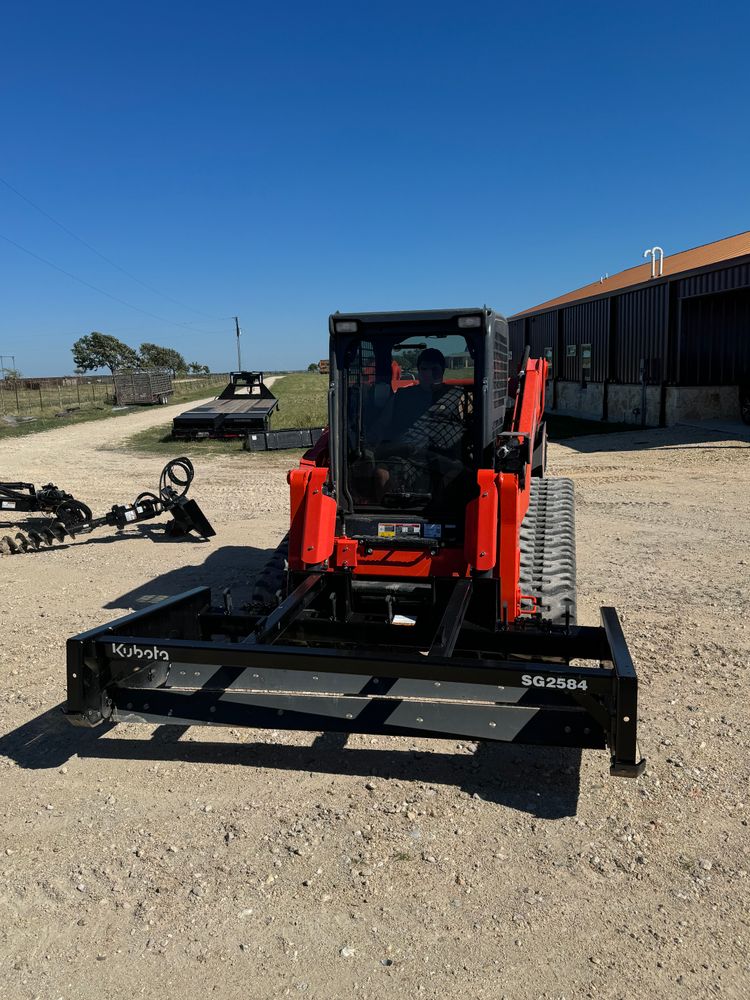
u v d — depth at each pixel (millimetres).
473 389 5086
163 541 10078
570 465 16672
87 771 4281
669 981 2771
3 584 8055
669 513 11195
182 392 65125
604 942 2961
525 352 6902
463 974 2818
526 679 3682
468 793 4016
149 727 4797
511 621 4836
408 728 3891
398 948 2949
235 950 2953
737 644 5934
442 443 5195
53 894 3285
